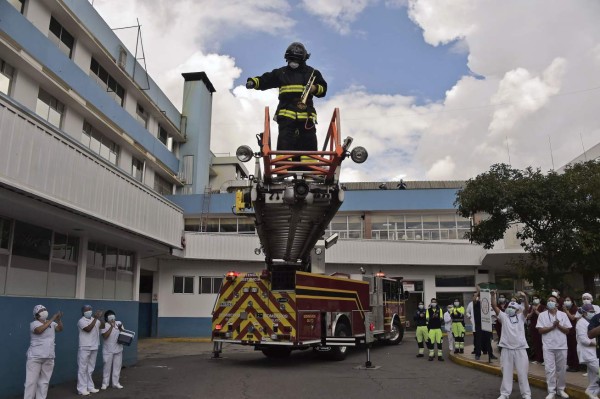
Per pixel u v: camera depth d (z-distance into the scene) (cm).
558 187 1529
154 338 2338
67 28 2052
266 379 1066
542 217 1575
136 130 2611
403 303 2048
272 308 1305
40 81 1798
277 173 710
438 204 3005
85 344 919
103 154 2338
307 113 740
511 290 2856
